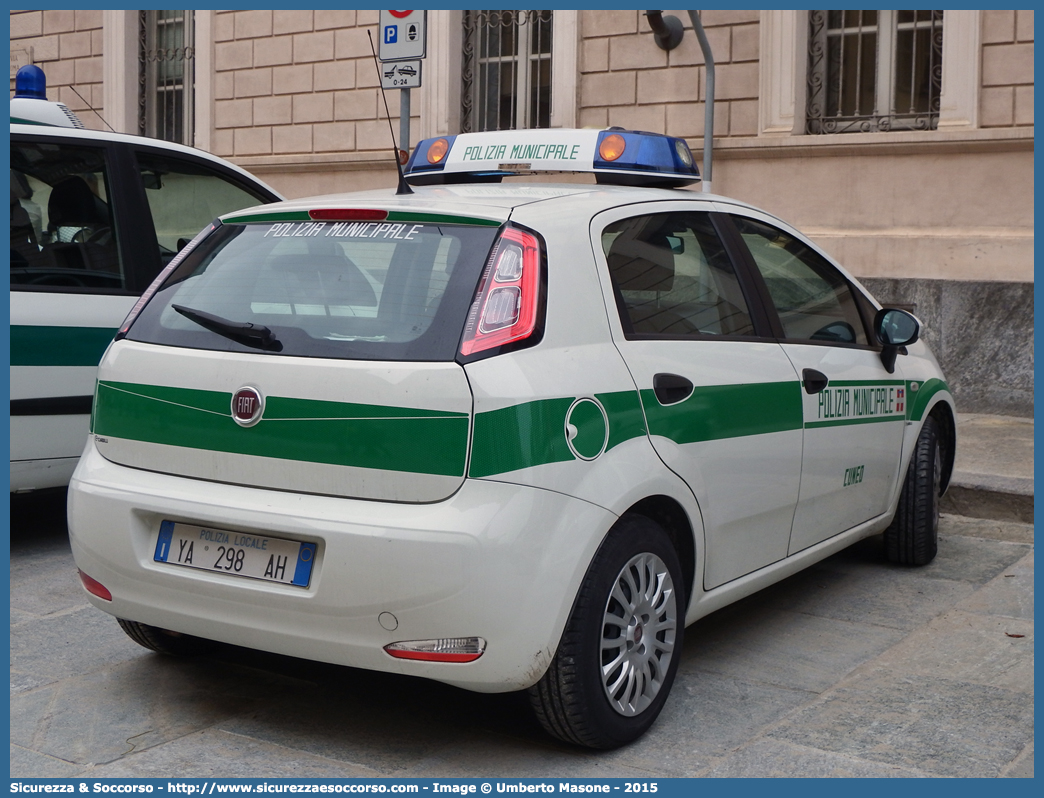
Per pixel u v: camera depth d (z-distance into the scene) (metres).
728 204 4.02
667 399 3.24
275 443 2.91
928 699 3.51
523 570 2.75
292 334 2.99
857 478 4.43
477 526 2.71
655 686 3.22
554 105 11.02
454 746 3.14
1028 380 8.45
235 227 3.39
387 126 12.13
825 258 4.54
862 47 9.59
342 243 3.14
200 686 3.54
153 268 5.27
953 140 8.80
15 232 4.80
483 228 3.03
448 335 2.84
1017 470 6.39
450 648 2.74
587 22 10.77
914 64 9.35
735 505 3.55
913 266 9.00
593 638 2.95
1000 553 5.32
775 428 3.75
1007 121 8.66
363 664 2.83
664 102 10.40
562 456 2.86
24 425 4.77
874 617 4.35
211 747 3.10
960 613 4.39
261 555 2.90
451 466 2.74
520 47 11.51
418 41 6.70
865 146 9.23
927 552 5.01
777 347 3.90
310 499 2.86
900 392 4.77
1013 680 3.67
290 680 3.61
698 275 3.66
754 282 3.93
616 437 3.04
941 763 3.06
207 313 3.14
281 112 12.84
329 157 12.42
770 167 9.78
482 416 2.75
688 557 3.39
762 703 3.47
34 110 5.26
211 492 2.99
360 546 2.74
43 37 14.59
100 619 4.17
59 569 4.82
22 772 2.93
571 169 3.99
